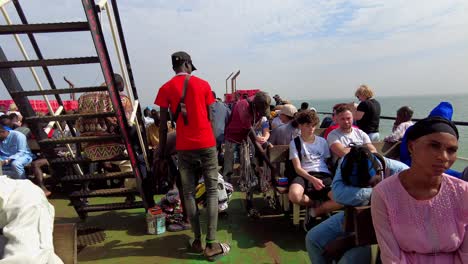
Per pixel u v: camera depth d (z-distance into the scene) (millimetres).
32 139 5691
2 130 4629
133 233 3555
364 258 2020
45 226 1688
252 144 4066
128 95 3484
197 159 2895
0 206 1636
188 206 2967
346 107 3619
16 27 2535
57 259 1714
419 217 1529
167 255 3018
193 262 2875
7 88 2842
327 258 2186
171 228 3592
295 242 3244
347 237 2104
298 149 3518
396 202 1562
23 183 1777
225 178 4277
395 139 4691
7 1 2666
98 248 3193
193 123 2848
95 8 2672
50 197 5102
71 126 4277
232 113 4156
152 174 3643
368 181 2027
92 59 2748
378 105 5484
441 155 1390
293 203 3416
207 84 2988
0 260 1491
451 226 1498
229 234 3473
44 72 3805
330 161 3734
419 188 1521
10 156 4699
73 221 3984
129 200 4211
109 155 3404
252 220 3867
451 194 1498
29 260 1528
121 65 3367
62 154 5164
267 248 3119
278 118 5637
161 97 2893
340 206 3094
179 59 2957
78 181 3547
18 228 1591
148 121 8617
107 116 3016
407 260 1576
